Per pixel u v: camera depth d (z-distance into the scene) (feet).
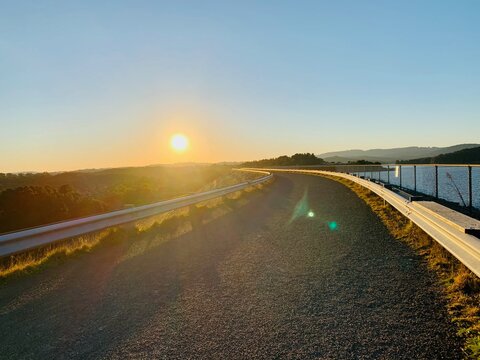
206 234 30.09
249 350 10.59
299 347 10.64
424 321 11.90
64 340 11.84
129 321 13.12
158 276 18.67
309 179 116.37
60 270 21.03
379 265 18.47
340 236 26.03
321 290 15.31
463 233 15.16
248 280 17.17
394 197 33.42
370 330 11.48
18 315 14.25
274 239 26.32
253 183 81.46
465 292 14.07
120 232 30.48
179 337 11.64
